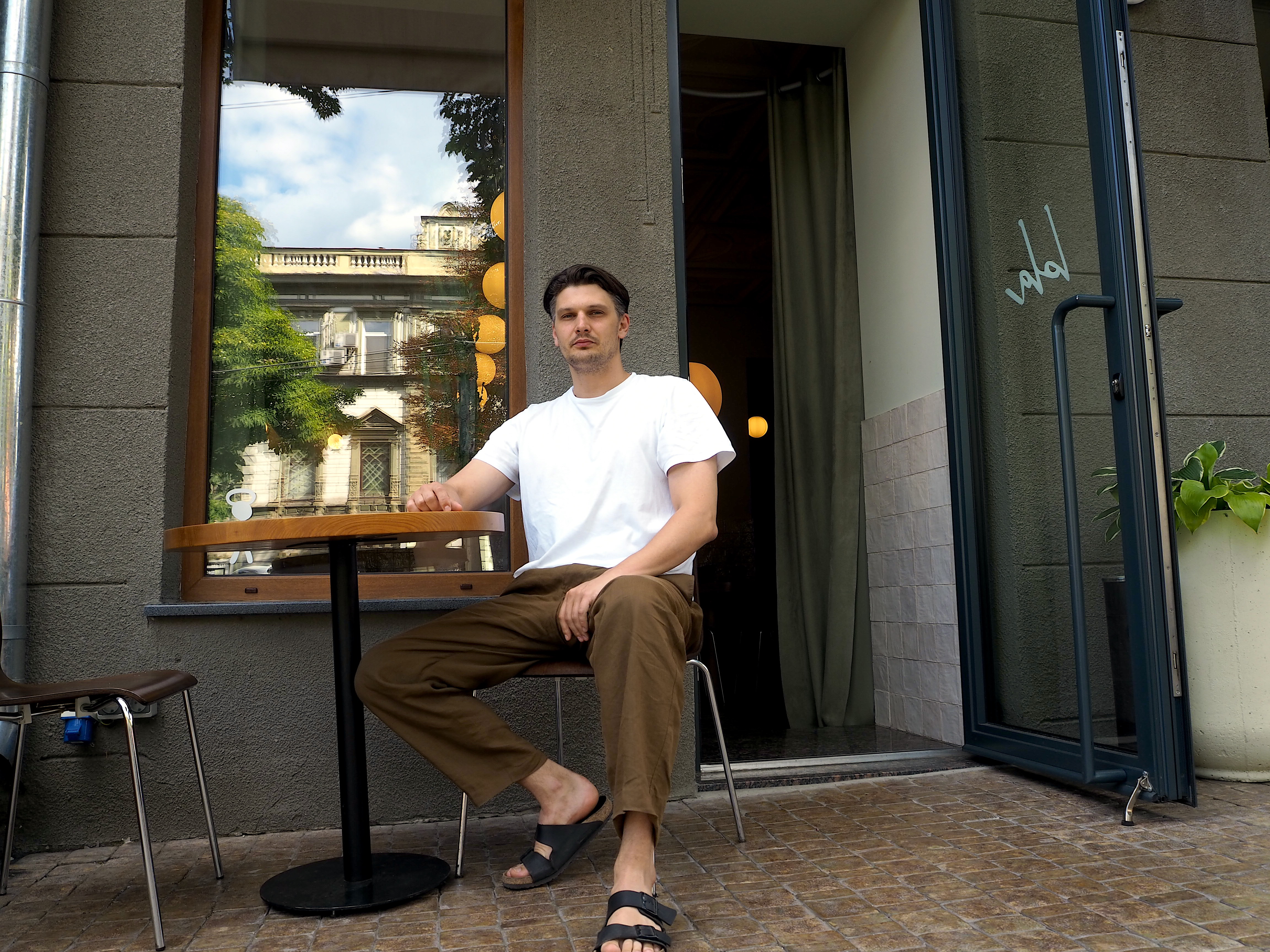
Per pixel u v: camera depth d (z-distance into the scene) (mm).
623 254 2639
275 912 1701
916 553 3408
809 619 3799
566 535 1952
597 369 2029
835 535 3785
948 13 3143
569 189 2635
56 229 2377
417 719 1808
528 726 2438
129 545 2311
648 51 2732
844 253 3914
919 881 1729
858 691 3742
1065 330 2484
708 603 5926
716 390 3908
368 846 1824
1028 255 2676
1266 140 3264
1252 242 3199
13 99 2301
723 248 6332
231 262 2656
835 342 3881
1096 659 2379
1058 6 2521
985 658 2918
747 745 3305
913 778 2670
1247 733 2389
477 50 2857
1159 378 2197
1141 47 3223
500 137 2834
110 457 2328
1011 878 1727
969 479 3000
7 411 2230
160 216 2426
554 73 2668
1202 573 2465
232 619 2326
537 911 1654
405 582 2559
